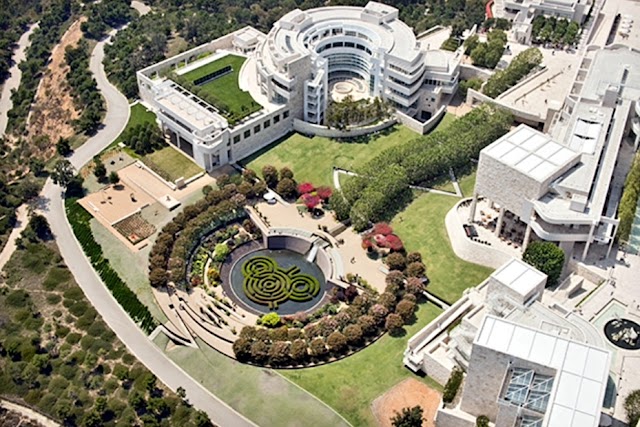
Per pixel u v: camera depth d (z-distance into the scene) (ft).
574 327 644.69
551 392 556.10
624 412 611.47
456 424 636.89
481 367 596.70
